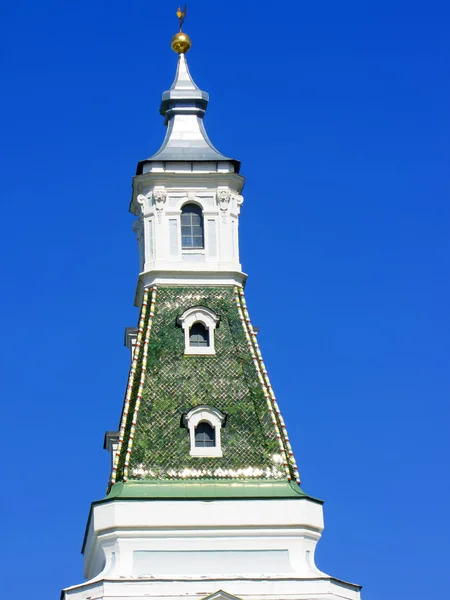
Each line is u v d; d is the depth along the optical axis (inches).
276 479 3646.7
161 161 3986.2
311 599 3511.3
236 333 3858.3
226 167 4005.9
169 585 3491.6
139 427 3690.9
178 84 4180.6
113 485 3636.8
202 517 3582.7
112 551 3563.0
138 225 4072.3
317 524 3622.0
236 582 3506.4
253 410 3740.2
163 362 3794.3
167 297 3900.1
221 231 3971.5
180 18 4249.5
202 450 3673.7
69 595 3513.8
